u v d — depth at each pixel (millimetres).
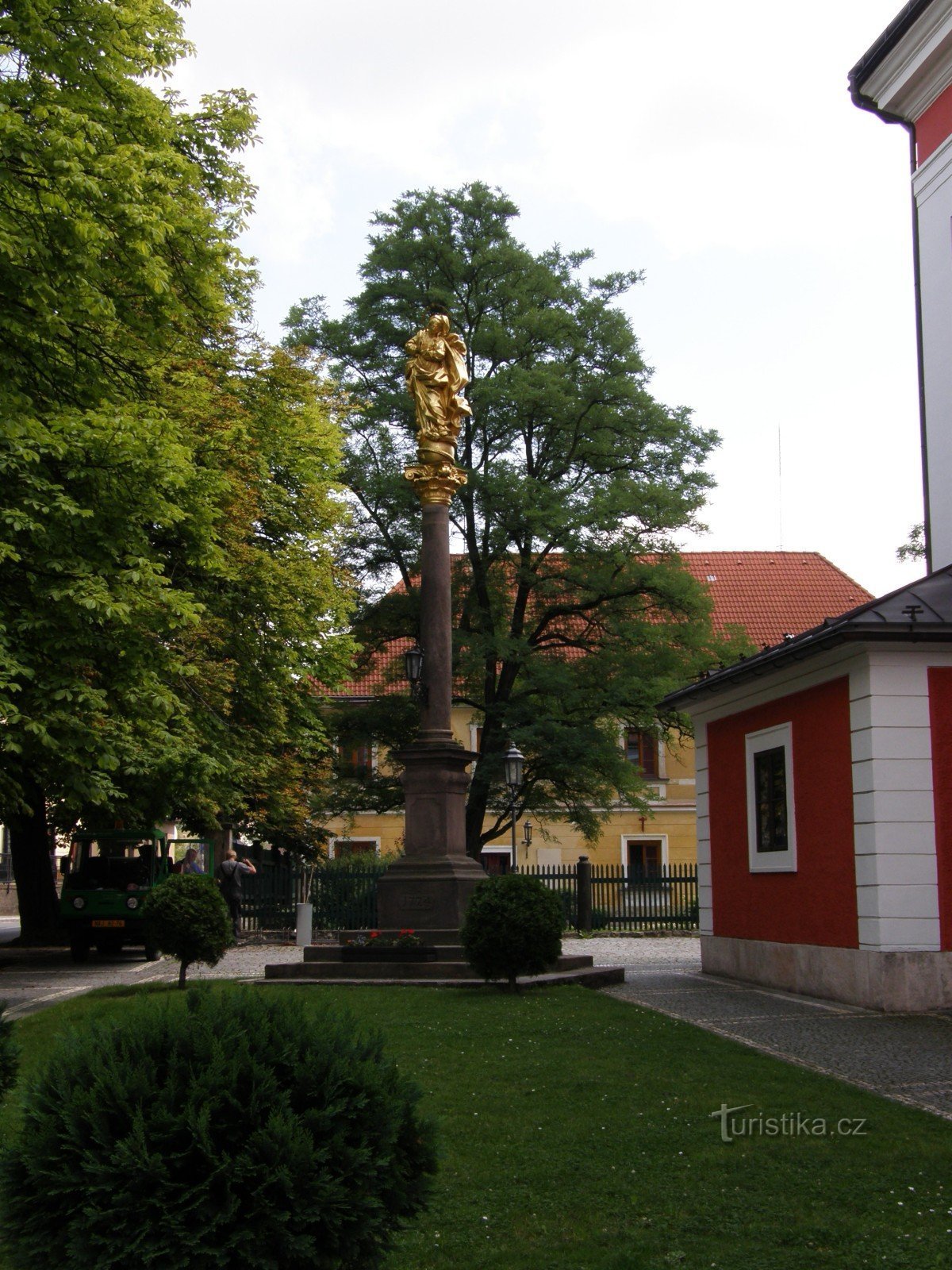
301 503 25453
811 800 15273
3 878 55531
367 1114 4629
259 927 31141
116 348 15984
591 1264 5598
